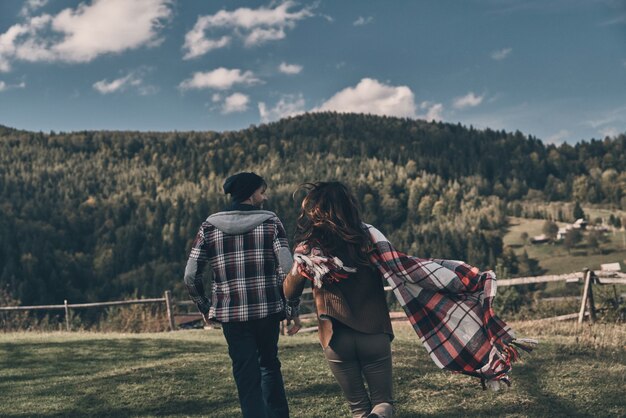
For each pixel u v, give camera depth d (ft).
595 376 19.92
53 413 18.38
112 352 29.91
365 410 11.35
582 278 39.81
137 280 470.80
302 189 11.83
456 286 11.18
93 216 624.18
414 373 21.04
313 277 11.12
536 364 21.89
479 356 11.03
